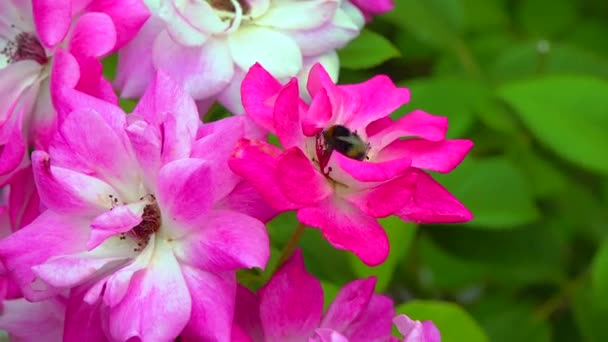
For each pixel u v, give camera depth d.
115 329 0.44
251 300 0.46
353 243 0.45
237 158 0.44
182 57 0.48
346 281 0.54
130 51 0.48
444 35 0.62
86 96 0.46
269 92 0.46
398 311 0.52
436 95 0.59
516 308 0.61
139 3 0.47
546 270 0.61
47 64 0.49
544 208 0.62
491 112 0.59
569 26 0.68
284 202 0.44
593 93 0.57
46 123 0.49
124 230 0.44
